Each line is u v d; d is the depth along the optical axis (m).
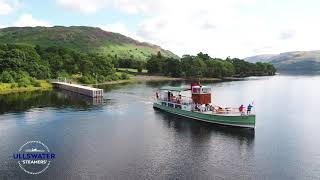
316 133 74.12
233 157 56.97
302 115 97.69
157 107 107.75
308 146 63.62
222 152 59.78
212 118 82.06
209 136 71.12
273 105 119.44
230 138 69.44
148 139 68.50
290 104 122.31
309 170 51.00
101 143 65.06
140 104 118.88
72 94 149.50
